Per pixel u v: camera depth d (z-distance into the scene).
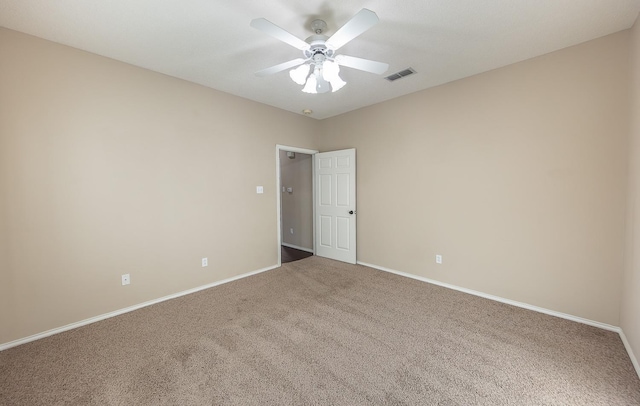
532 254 2.68
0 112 2.07
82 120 2.43
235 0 1.81
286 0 1.82
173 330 2.36
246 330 2.36
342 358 1.97
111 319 2.56
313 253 5.00
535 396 1.61
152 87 2.86
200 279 3.30
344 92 3.51
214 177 3.41
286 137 4.28
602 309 2.33
